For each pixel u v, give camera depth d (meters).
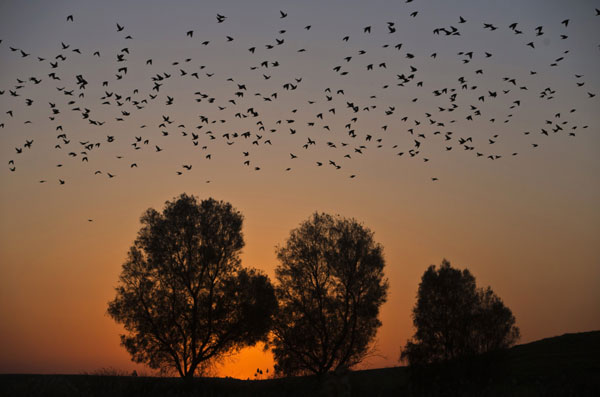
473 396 29.62
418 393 32.69
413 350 36.97
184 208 46.03
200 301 44.94
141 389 30.78
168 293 44.91
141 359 44.00
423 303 38.03
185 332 44.47
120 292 44.53
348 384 21.98
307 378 42.94
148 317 43.94
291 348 45.22
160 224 45.47
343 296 46.00
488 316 36.78
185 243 45.44
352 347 45.06
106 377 31.83
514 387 32.12
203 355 44.72
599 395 28.52
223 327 44.66
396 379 38.94
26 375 41.59
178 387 32.78
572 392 28.84
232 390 34.38
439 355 36.34
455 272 38.62
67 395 28.47
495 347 36.03
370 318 45.75
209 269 45.31
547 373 43.88
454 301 37.47
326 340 44.97
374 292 45.84
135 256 45.03
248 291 45.50
